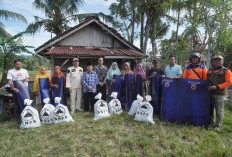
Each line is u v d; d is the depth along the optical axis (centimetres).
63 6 1225
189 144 293
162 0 1086
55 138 326
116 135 329
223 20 562
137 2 1270
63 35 752
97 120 412
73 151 274
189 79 384
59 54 625
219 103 349
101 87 514
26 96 431
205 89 367
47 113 392
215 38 614
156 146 288
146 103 409
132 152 274
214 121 392
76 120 417
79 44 827
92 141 312
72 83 487
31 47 777
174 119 397
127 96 507
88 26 838
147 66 1183
